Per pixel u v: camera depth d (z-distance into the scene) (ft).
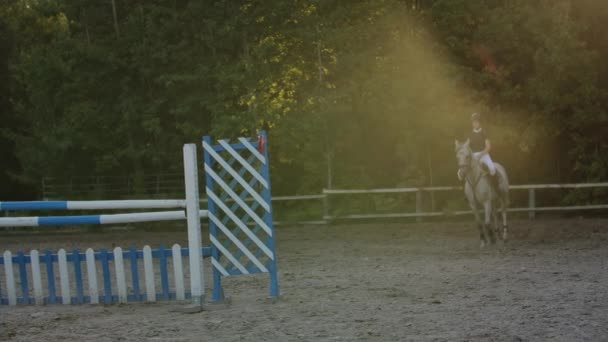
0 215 104.83
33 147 105.81
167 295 37.04
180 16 100.17
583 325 27.20
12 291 37.88
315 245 67.31
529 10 93.15
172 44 101.14
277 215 95.25
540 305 31.65
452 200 95.09
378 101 92.68
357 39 95.71
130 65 102.68
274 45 95.04
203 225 96.73
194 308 34.30
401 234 75.05
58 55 103.55
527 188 89.51
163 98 100.17
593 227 75.05
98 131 103.40
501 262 48.91
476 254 55.21
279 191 100.32
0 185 118.52
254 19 96.53
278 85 99.60
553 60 89.10
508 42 93.30
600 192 91.81
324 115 93.71
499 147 95.66
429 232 76.07
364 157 99.30
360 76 95.66
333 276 44.91
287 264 52.90
